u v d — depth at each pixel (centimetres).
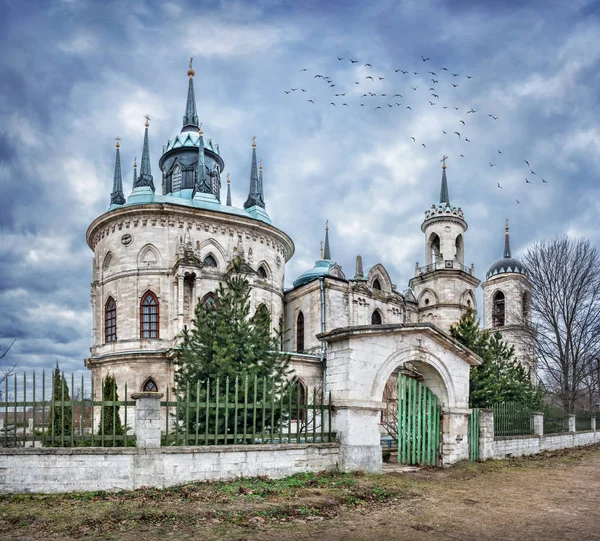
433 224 6894
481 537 1248
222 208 5062
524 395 3716
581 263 5078
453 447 2356
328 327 4994
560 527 1352
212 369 2058
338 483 1742
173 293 4469
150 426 1619
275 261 5206
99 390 4372
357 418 2002
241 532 1214
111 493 1528
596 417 4400
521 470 2380
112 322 4578
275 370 2227
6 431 1582
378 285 5781
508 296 7350
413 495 1688
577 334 4988
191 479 1655
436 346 2330
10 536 1158
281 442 1875
